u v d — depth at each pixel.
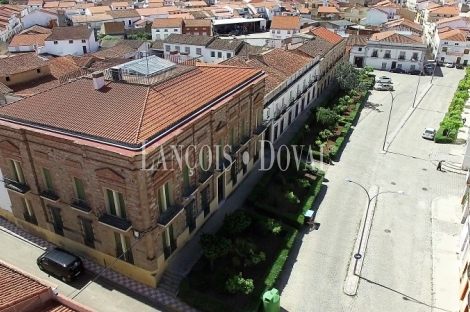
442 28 105.94
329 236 37.03
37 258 33.50
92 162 28.27
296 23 119.69
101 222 29.56
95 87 33.22
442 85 83.38
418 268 33.34
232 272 30.31
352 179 46.56
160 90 32.91
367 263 33.81
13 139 31.81
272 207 38.78
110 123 29.30
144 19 138.25
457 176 47.56
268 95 48.16
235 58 56.31
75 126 29.61
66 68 57.69
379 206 41.53
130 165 26.22
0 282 20.08
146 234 28.72
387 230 37.88
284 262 32.59
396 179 46.75
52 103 32.81
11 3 167.50
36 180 32.75
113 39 117.06
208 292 29.86
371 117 65.31
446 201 42.50
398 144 55.78
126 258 31.02
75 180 30.73
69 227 33.34
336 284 31.72
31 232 36.75
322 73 71.62
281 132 55.97
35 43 94.19
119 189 28.08
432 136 57.28
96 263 33.44
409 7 170.75
